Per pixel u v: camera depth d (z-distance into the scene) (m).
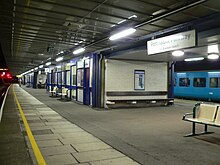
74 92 17.20
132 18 7.32
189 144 5.73
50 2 6.15
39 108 12.10
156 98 14.75
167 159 4.61
